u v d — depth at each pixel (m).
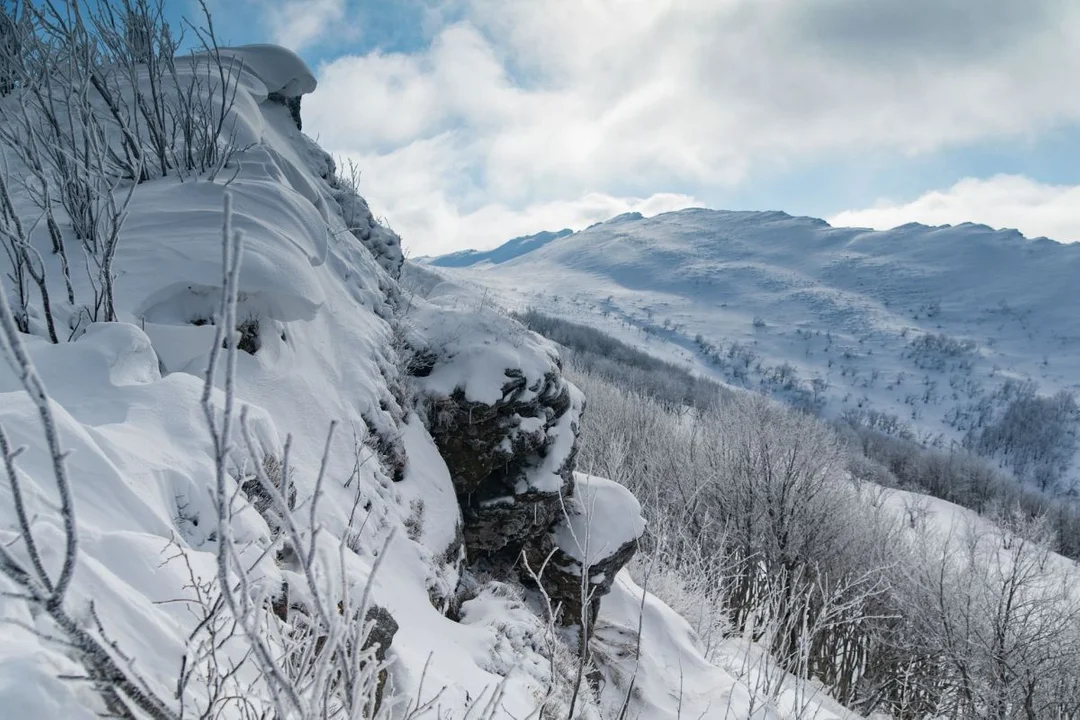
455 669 4.42
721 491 19.89
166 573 2.19
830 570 18.34
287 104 10.38
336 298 7.25
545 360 9.05
